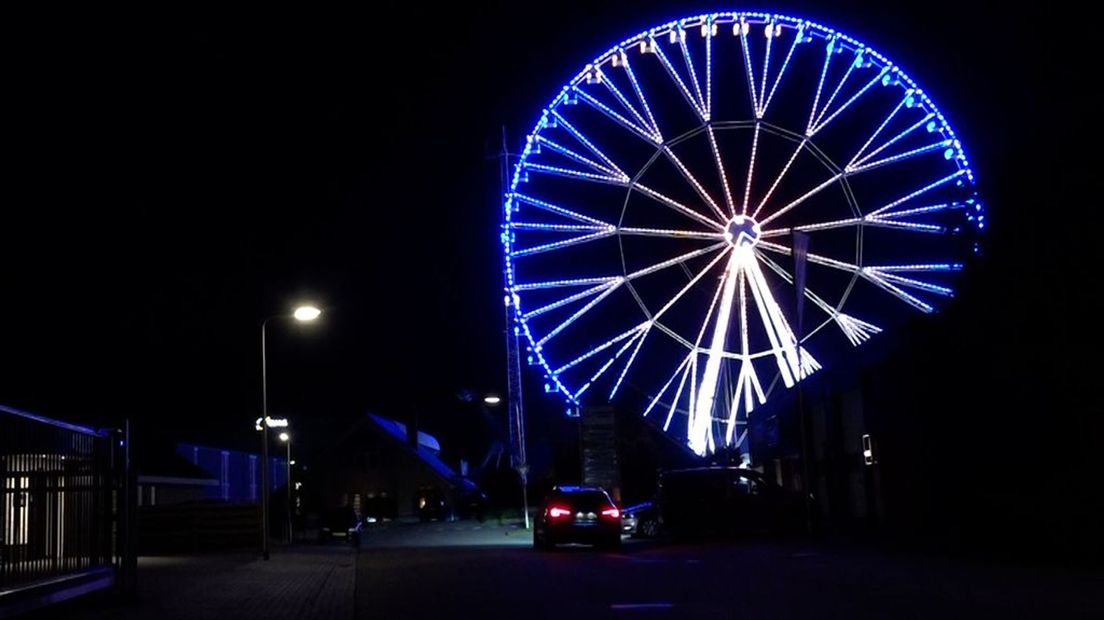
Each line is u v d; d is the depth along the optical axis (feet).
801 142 123.03
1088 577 51.78
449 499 247.09
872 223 120.26
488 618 45.37
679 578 59.62
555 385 123.85
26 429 42.29
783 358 123.44
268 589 62.64
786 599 47.16
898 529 87.20
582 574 65.57
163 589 62.28
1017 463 70.69
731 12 121.39
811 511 93.81
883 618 39.99
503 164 137.18
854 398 101.65
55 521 45.62
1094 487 63.10
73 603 50.72
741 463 130.11
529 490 238.68
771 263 123.95
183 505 116.06
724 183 124.88
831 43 118.73
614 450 151.74
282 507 147.54
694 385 125.80
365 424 252.01
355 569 79.77
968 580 51.90
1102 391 63.93
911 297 117.80
